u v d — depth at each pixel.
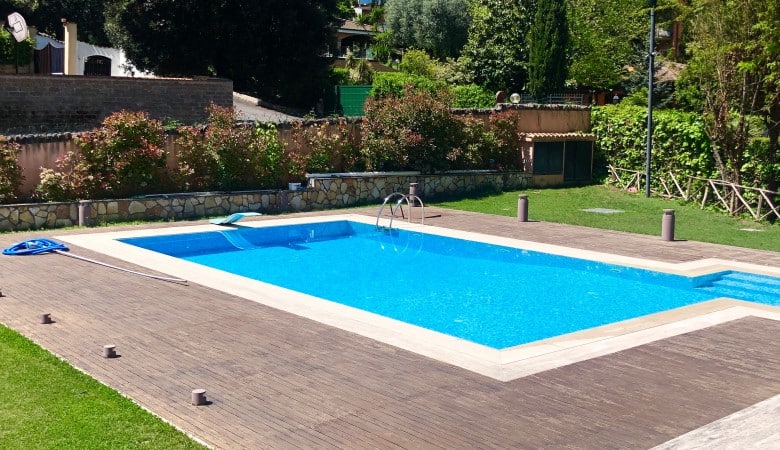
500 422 6.52
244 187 20.52
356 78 42.78
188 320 9.73
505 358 8.48
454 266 15.13
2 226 16.22
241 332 9.23
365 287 13.24
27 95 23.17
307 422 6.41
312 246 17.17
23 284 11.50
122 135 18.41
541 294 12.81
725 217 19.92
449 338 9.25
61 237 15.46
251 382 7.40
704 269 13.59
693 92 21.91
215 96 27.02
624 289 13.20
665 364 8.36
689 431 6.39
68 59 29.14
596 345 9.12
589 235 17.19
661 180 23.20
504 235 17.02
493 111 25.11
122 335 8.95
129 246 14.82
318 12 38.97
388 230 18.09
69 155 17.89
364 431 6.24
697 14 20.89
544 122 25.94
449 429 6.34
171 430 6.07
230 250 16.62
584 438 6.20
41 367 7.54
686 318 10.59
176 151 19.66
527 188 24.84
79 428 6.02
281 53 38.97
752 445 6.09
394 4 54.78
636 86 35.97
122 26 36.12
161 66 37.62
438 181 23.23
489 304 12.12
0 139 16.98
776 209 19.12
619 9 40.25
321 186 21.06
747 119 20.08
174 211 18.62
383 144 22.50
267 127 21.23
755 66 19.20
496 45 40.72
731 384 7.69
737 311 11.02
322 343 8.84
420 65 44.53
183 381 7.38
